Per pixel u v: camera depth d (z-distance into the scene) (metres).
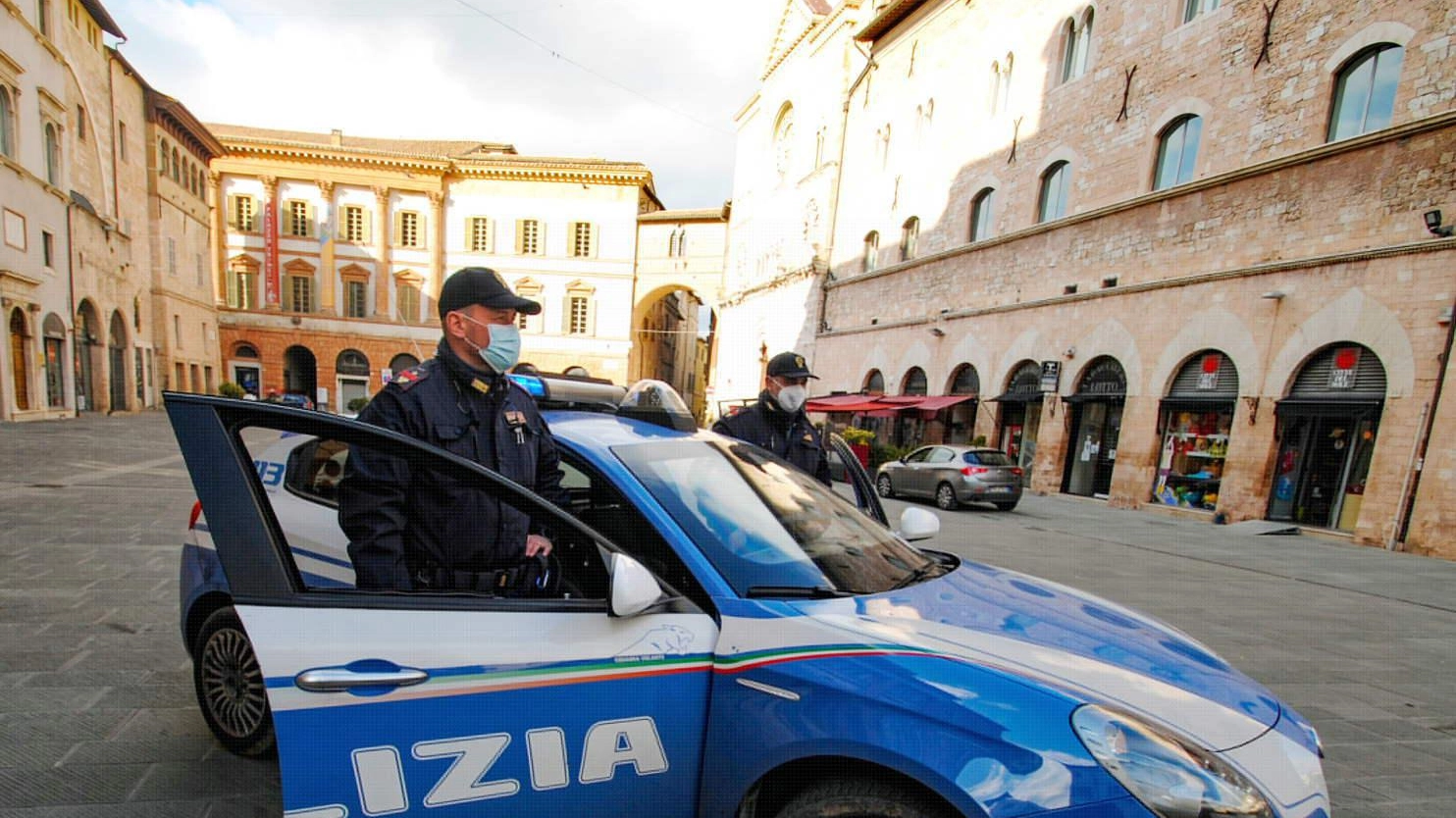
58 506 7.29
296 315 37.69
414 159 38.03
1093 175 16.16
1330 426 11.49
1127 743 1.50
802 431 4.35
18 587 4.52
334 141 40.81
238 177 36.97
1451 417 9.80
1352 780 3.15
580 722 1.68
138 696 3.08
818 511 2.66
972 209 20.33
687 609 1.90
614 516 2.23
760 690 1.73
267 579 1.57
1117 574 7.60
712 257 40.88
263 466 2.92
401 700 1.54
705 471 2.50
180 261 31.91
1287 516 11.95
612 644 1.73
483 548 2.00
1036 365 17.36
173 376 30.98
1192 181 13.57
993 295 19.02
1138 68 15.08
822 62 28.92
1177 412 13.88
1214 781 1.47
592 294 40.47
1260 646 5.11
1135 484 14.38
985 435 18.83
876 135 25.33
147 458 12.30
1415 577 8.39
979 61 20.09
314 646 1.52
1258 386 12.23
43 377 20.36
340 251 38.12
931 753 1.50
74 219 22.44
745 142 37.03
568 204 40.16
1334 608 6.54
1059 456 16.36
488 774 1.60
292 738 1.45
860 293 25.58
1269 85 12.49
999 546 9.02
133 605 4.26
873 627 1.84
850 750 1.57
